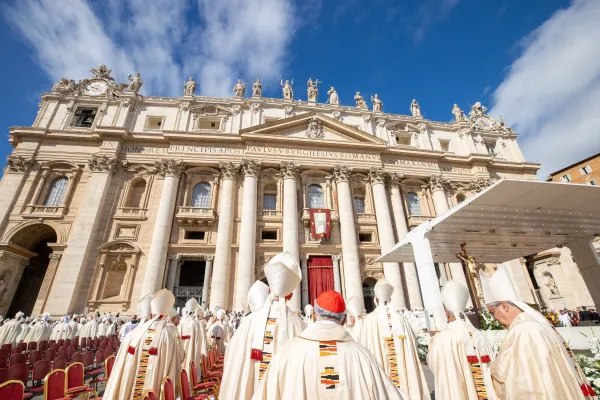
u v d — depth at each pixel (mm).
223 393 3920
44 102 28828
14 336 15086
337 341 2170
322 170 29438
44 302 21234
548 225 12422
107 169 25812
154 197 26031
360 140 31234
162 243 23719
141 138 27625
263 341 3867
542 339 2977
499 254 17375
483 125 38906
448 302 5223
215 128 30953
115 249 23734
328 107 33562
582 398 2750
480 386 4527
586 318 23422
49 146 26844
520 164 35156
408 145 33812
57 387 5484
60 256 22797
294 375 2029
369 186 30094
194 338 8367
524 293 28438
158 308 5906
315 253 26000
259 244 25453
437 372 4891
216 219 25812
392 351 6082
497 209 10375
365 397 1938
